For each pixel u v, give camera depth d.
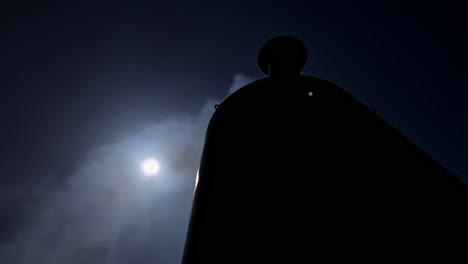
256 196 2.42
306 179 2.45
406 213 2.16
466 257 1.92
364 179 2.40
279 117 3.16
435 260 1.91
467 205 2.27
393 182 2.38
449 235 2.04
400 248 1.97
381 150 2.66
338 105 3.25
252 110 3.41
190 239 2.44
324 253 1.98
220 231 2.26
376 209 2.19
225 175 2.71
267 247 2.07
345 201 2.25
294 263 1.96
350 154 2.62
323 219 2.16
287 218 2.21
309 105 3.25
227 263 2.05
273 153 2.75
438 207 2.22
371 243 2.00
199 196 2.79
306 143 2.77
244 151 2.88
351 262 1.92
